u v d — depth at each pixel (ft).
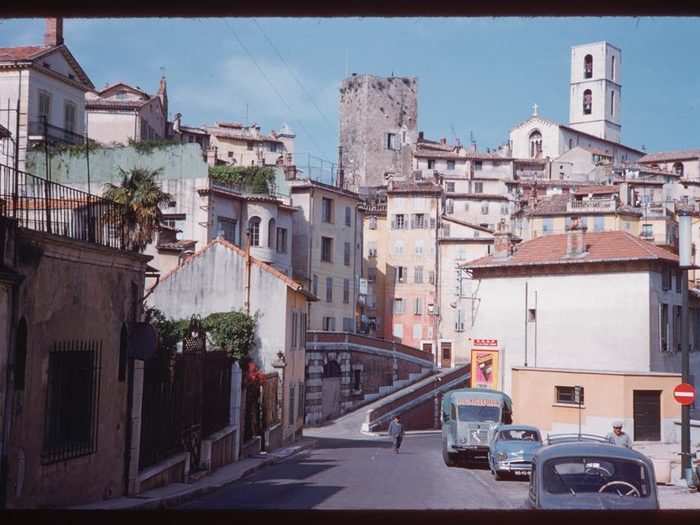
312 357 207.21
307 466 108.27
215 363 96.84
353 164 435.12
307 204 239.91
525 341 176.04
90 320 55.62
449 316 300.61
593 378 139.03
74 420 54.39
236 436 105.81
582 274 170.19
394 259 306.14
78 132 191.11
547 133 431.02
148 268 87.51
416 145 405.39
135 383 63.41
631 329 164.25
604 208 298.56
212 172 215.72
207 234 196.95
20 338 46.14
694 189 366.43
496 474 99.35
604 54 468.34
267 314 151.94
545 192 365.81
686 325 84.28
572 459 42.22
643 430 136.05
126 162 195.72
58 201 56.34
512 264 176.96
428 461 127.03
